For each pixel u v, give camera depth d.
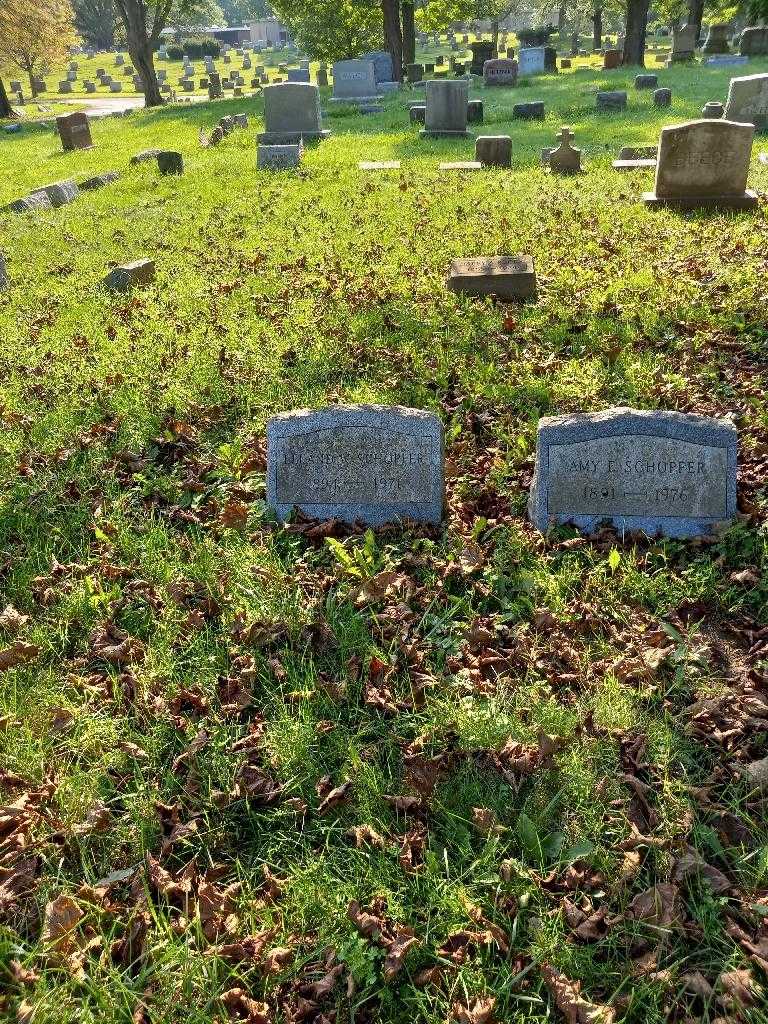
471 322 7.18
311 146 19.25
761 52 33.53
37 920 2.79
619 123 19.41
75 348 7.61
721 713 3.32
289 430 4.64
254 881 2.91
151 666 3.79
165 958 2.60
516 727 3.30
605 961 2.55
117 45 92.81
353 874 2.86
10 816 3.09
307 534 4.64
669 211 10.65
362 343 6.93
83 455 5.63
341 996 2.53
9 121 35.31
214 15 106.44
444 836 2.98
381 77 37.75
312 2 35.59
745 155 10.60
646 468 4.35
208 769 3.30
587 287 7.82
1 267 10.02
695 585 4.04
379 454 4.61
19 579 4.46
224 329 7.64
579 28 77.56
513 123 21.17
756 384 5.79
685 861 2.77
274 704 3.57
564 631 3.85
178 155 16.91
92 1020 2.44
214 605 4.14
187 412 6.06
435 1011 2.44
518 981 2.51
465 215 11.10
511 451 5.23
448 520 4.69
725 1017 2.37
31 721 3.52
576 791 3.04
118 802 3.23
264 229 11.45
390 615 3.99
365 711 3.50
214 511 4.96
